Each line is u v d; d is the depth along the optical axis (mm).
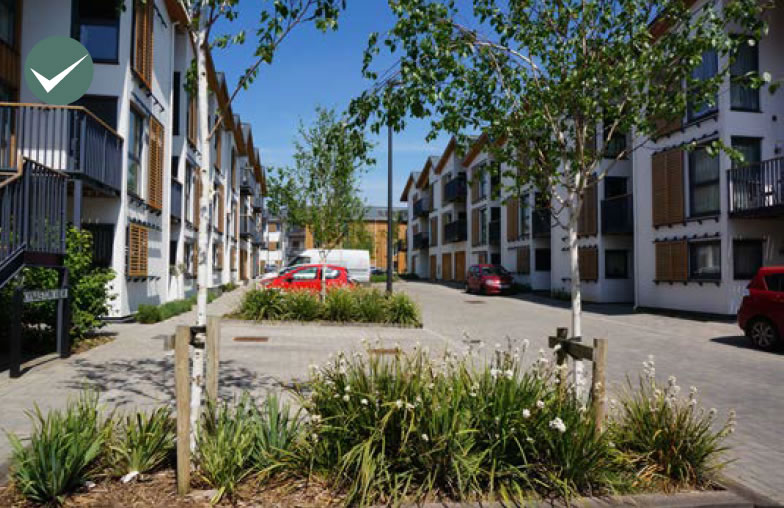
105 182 12211
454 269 41375
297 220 18062
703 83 4617
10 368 7094
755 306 10609
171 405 5652
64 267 8461
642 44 4555
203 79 4062
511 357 4289
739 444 5066
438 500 3412
